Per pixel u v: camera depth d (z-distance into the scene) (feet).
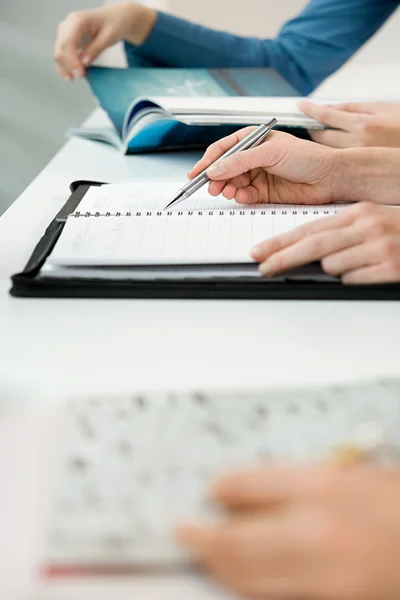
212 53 4.27
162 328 1.76
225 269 1.95
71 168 3.13
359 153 2.43
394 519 0.95
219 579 0.97
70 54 3.77
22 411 1.40
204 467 1.18
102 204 2.37
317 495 1.00
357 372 1.55
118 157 3.30
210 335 1.73
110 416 1.30
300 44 4.50
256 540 0.95
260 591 0.93
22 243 2.31
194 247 1.98
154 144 3.33
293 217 2.16
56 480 1.16
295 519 0.97
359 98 4.32
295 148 2.37
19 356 1.64
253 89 3.55
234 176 2.38
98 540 1.04
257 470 1.07
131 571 1.01
